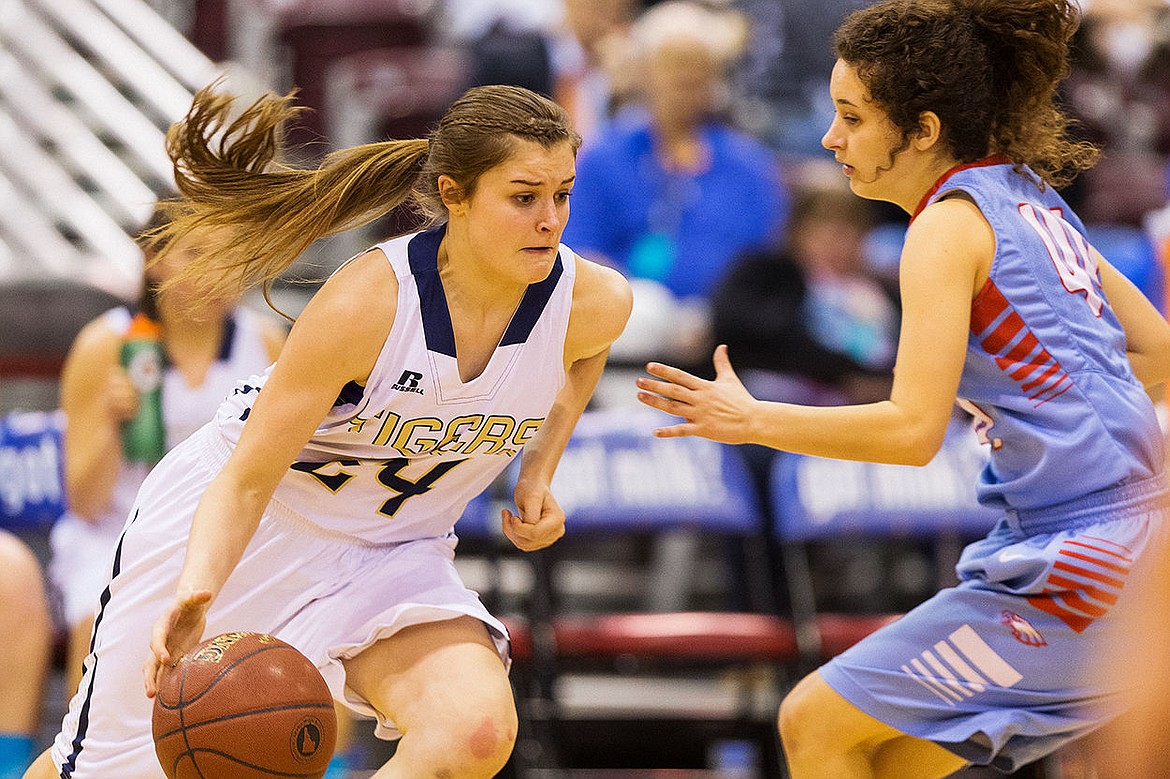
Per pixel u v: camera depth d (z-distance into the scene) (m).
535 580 15.40
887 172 9.58
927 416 8.88
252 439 8.58
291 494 9.42
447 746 8.45
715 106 21.84
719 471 16.27
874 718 9.65
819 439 8.88
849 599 18.78
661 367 8.97
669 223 20.98
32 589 13.81
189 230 9.62
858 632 15.66
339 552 9.53
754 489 16.56
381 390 8.80
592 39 23.80
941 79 9.26
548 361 9.10
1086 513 9.22
